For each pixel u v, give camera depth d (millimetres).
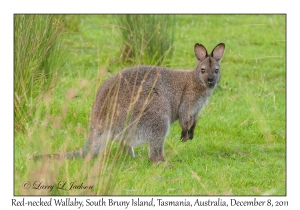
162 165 29297
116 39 48188
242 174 29078
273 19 64562
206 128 36094
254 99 40438
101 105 29734
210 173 28750
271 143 34562
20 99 32344
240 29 60719
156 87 30641
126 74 30469
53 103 34438
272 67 49500
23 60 33156
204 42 55125
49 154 24969
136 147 32969
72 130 32469
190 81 32219
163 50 44844
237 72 47875
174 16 45625
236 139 34844
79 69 44406
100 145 29125
